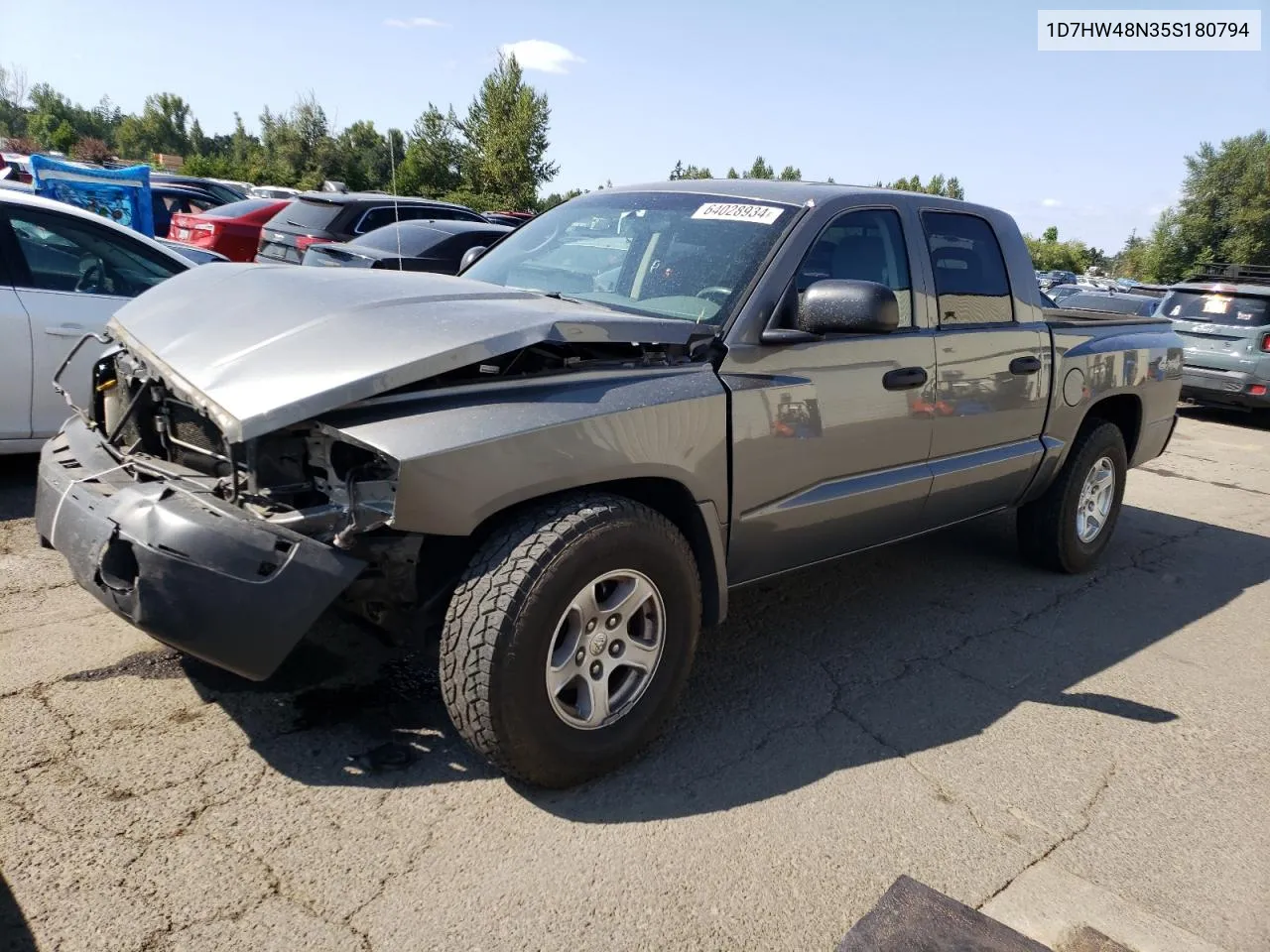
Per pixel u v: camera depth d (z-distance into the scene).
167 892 2.33
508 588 2.60
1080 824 2.95
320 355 2.62
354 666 3.49
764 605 4.56
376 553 2.66
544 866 2.55
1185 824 2.99
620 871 2.56
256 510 2.55
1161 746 3.48
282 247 11.35
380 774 2.88
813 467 3.48
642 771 3.05
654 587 2.96
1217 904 2.63
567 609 2.70
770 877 2.59
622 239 3.86
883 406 3.71
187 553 2.44
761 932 2.39
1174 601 5.05
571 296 3.68
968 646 4.25
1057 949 2.41
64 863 2.39
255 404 2.48
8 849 2.42
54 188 10.65
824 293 3.19
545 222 4.35
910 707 3.63
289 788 2.78
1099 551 5.43
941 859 2.73
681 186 4.10
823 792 3.01
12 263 5.06
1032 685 3.90
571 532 2.68
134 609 2.50
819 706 3.58
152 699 3.19
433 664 3.54
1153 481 8.25
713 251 3.56
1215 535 6.54
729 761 3.15
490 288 3.41
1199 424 11.84
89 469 2.94
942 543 5.73
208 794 2.72
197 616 2.45
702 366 3.16
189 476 2.80
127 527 2.52
